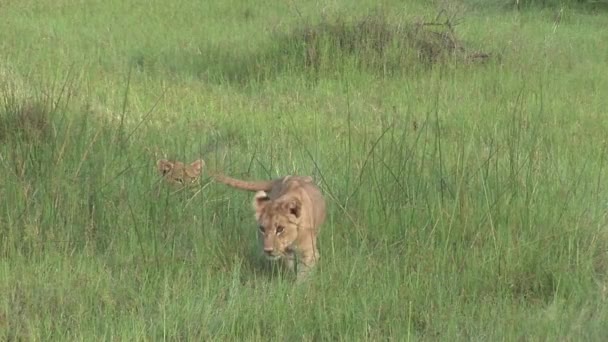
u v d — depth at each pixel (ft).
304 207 31.91
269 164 41.39
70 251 33.24
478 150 42.11
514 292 32.14
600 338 27.96
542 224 35.01
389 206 35.73
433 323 28.91
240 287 30.81
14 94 44.55
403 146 42.93
